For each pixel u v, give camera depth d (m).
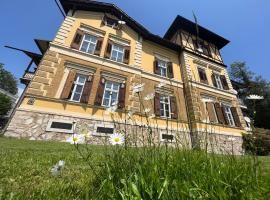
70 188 1.63
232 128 14.17
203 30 18.69
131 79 11.99
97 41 12.11
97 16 13.29
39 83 9.00
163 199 1.13
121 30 13.68
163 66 14.86
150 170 1.35
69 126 8.73
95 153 4.25
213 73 16.80
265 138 6.67
